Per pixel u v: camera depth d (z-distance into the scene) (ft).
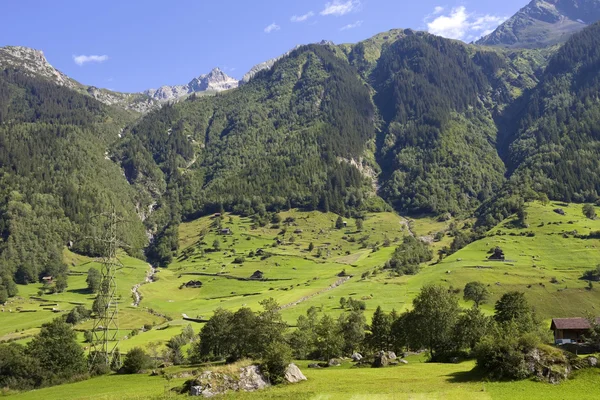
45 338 355.97
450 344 360.07
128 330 623.36
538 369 233.96
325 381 251.39
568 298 638.94
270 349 257.96
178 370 340.80
